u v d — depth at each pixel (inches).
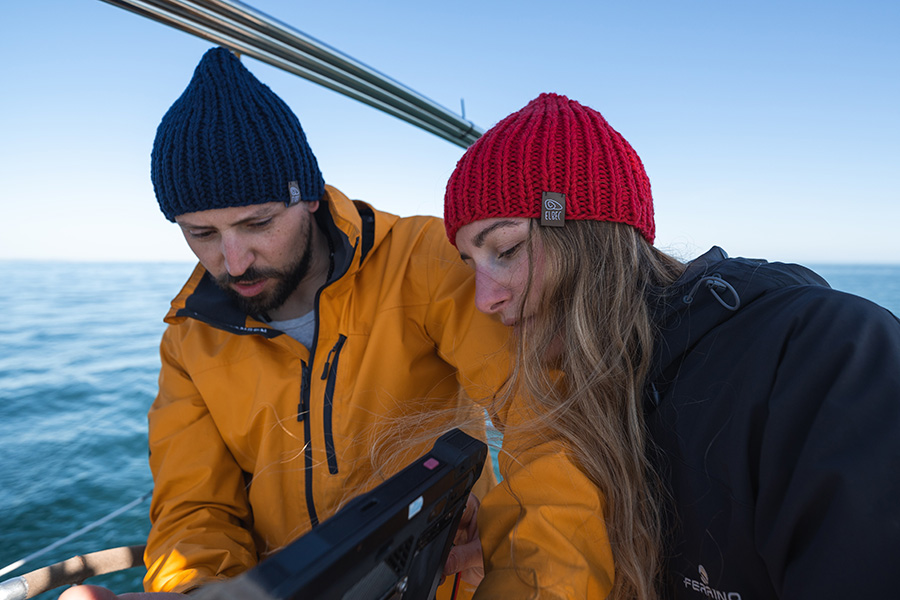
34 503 215.9
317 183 46.7
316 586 14.2
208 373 49.0
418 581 23.6
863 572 19.0
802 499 21.2
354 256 44.8
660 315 31.7
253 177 40.9
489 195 32.9
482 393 41.8
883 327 22.5
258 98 42.1
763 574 25.0
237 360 48.8
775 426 23.1
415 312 47.2
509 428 34.6
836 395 21.5
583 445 30.6
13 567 48.3
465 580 42.5
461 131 78.7
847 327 23.0
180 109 40.9
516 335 35.2
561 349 34.5
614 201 32.4
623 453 30.1
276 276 44.8
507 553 28.2
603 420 30.7
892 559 18.7
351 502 17.1
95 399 371.6
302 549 14.6
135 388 398.0
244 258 42.5
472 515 41.9
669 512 29.0
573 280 32.8
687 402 27.8
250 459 49.4
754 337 26.0
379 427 45.3
